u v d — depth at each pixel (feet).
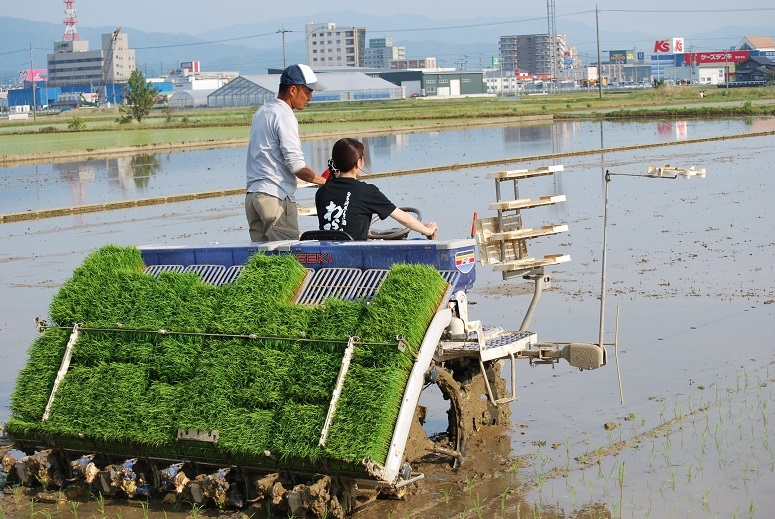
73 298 26.71
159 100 632.79
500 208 27.14
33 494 25.39
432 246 24.29
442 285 23.27
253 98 567.18
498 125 249.75
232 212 87.15
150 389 24.71
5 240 75.56
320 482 21.88
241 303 24.44
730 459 24.84
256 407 23.29
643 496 22.79
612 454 25.70
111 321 25.84
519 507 22.56
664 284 47.85
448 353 26.04
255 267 25.13
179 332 24.84
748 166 108.99
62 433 25.16
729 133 172.04
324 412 22.34
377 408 21.72
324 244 25.61
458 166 122.93
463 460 25.77
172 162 164.45
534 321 41.34
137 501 24.57
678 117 251.80
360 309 23.15
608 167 113.80
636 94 454.40
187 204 97.19
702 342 36.68
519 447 26.71
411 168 122.21
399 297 22.67
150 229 77.36
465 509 22.63
